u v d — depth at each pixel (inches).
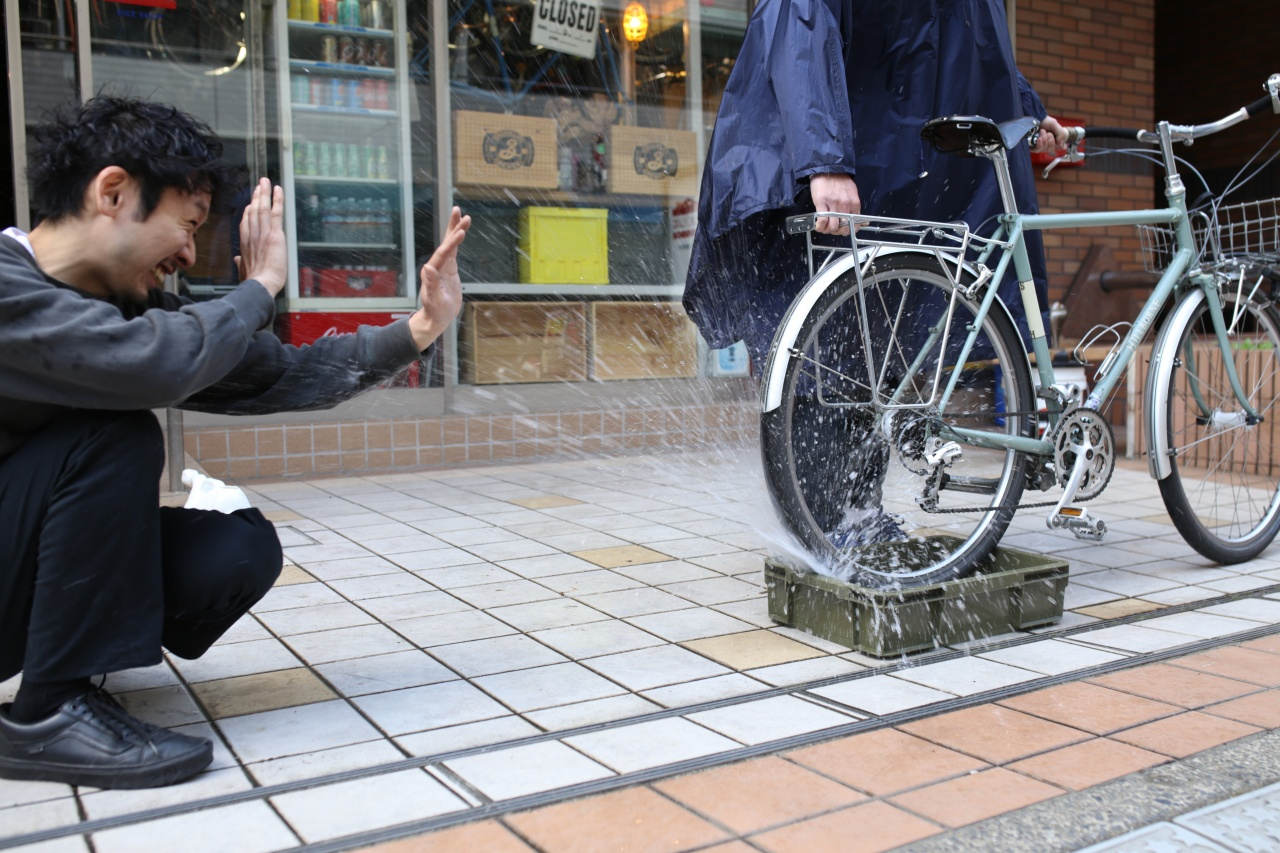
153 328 66.8
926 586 101.2
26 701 70.4
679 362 245.6
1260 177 308.2
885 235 116.8
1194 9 395.9
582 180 238.5
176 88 200.8
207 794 68.6
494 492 187.3
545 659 96.6
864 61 112.6
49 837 62.7
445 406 219.3
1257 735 78.1
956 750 75.5
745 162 107.3
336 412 207.0
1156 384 128.5
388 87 217.6
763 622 108.5
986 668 93.7
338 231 214.2
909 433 101.7
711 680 90.7
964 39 114.0
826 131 99.7
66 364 64.6
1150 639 102.3
